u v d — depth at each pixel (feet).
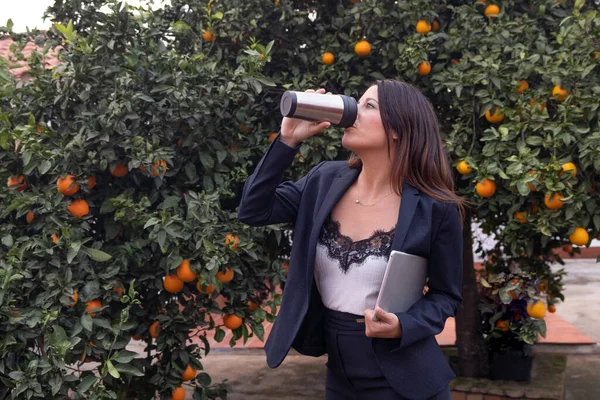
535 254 12.57
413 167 5.64
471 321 14.39
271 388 15.89
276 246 11.87
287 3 11.16
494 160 10.12
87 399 8.13
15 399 8.05
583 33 10.32
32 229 9.78
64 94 9.62
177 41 11.98
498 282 12.12
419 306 5.61
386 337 5.40
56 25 9.64
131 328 9.27
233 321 10.29
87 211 9.43
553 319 22.02
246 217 6.01
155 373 10.59
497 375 14.07
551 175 9.48
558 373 14.64
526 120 10.14
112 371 8.23
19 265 8.52
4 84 10.18
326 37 11.66
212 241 9.20
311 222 6.11
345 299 5.74
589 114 9.78
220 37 11.42
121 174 9.75
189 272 9.22
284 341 5.82
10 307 8.21
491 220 12.69
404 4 11.01
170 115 9.80
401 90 5.70
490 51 11.21
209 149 10.38
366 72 11.80
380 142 5.62
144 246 9.77
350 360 5.78
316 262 5.95
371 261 5.64
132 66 9.87
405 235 5.43
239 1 11.11
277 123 12.01
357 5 11.14
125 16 9.88
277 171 5.80
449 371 5.77
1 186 9.86
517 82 10.61
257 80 10.15
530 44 11.37
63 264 8.88
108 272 9.16
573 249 12.54
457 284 5.83
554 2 11.90
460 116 11.23
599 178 10.32
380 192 5.83
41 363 7.95
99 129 9.03
